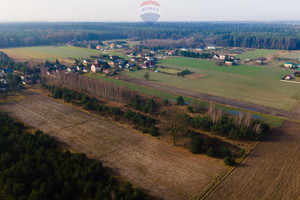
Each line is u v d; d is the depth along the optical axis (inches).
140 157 2394.2
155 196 1849.2
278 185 1969.7
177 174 2126.0
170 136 2822.3
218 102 4047.7
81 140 2733.8
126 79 5644.7
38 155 2215.8
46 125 3122.5
